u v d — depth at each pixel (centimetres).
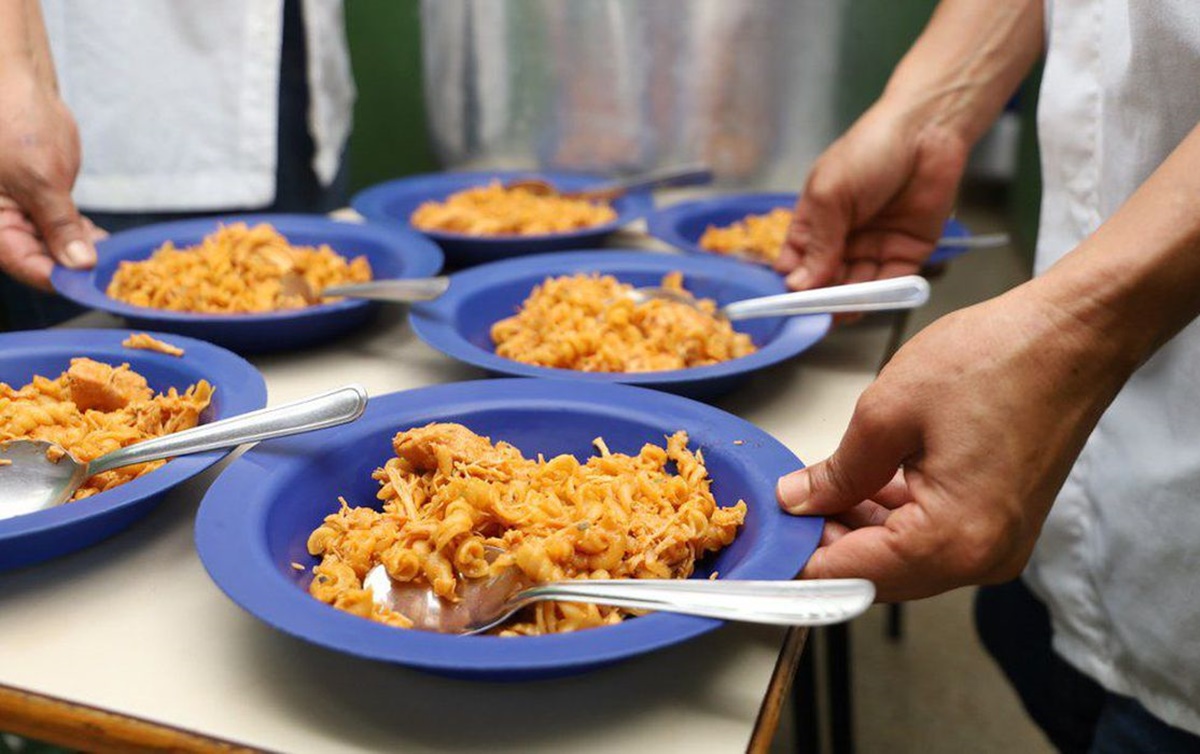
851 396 106
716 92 197
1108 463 110
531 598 67
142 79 181
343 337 119
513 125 211
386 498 81
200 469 76
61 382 95
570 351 109
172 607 71
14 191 120
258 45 182
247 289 123
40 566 75
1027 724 193
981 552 68
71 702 61
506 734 60
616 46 198
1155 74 99
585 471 82
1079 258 68
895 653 213
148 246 132
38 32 135
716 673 66
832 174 125
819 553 70
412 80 238
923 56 131
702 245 155
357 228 142
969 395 67
